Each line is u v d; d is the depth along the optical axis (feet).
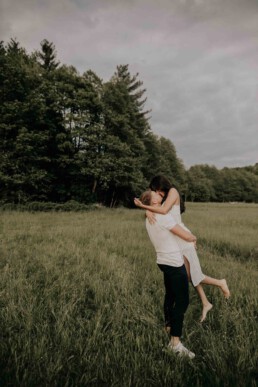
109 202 125.90
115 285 16.63
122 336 11.18
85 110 103.40
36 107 90.53
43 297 14.93
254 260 25.21
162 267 10.37
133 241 30.60
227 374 8.74
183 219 59.00
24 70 94.02
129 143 116.78
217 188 357.61
